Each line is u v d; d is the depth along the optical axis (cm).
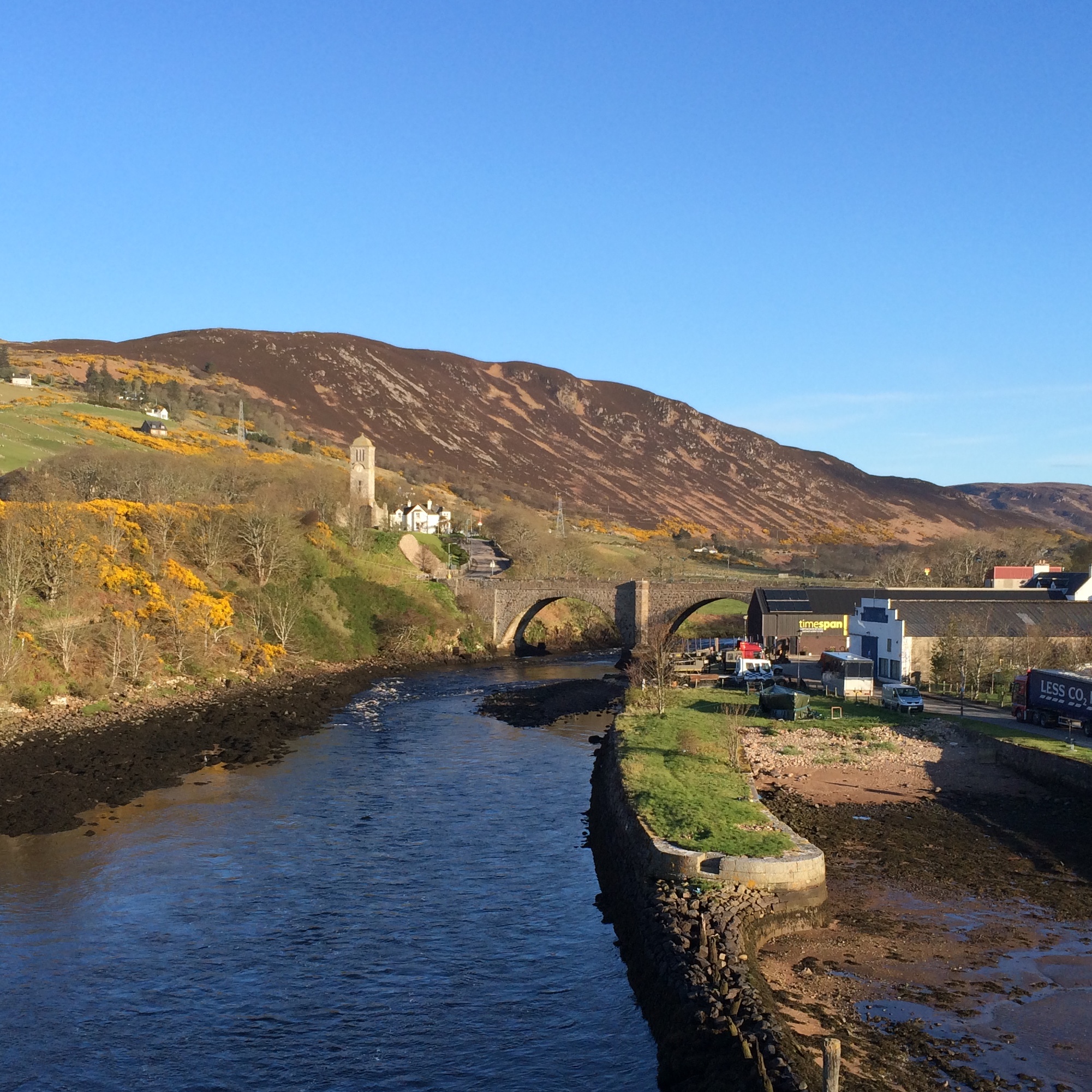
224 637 10819
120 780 6150
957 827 4875
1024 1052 2747
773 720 7212
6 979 3491
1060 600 10300
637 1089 2756
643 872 4047
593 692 10519
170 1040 3097
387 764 6906
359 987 3453
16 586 8950
